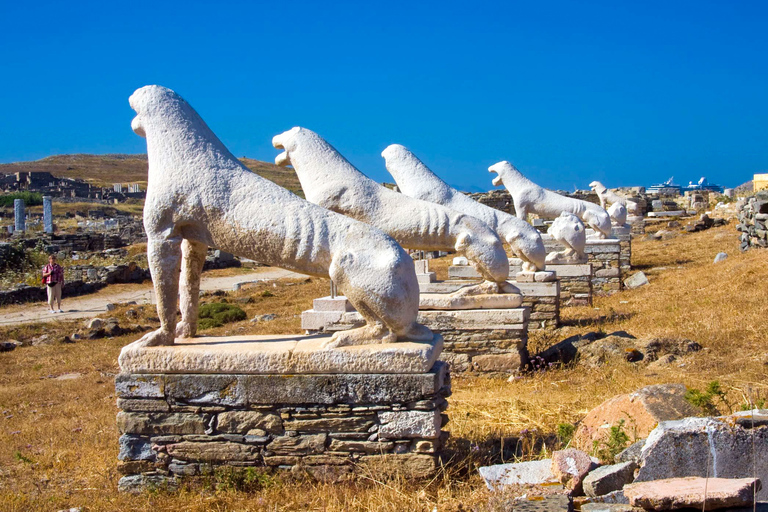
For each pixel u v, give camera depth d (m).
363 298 4.96
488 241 8.96
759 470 4.13
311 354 4.93
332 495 4.69
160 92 5.41
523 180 16.42
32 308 20.73
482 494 4.30
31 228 46.62
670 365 8.26
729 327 9.25
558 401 7.16
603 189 31.42
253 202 5.12
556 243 16.31
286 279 25.70
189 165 5.21
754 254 15.41
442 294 9.76
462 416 6.67
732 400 6.21
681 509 3.67
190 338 5.70
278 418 5.00
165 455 5.12
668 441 4.18
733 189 41.16
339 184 7.91
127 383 5.14
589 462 4.32
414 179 10.19
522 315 9.30
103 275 25.62
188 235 5.29
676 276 16.44
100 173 134.62
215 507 4.73
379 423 4.90
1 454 7.09
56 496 5.30
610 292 16.39
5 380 12.12
